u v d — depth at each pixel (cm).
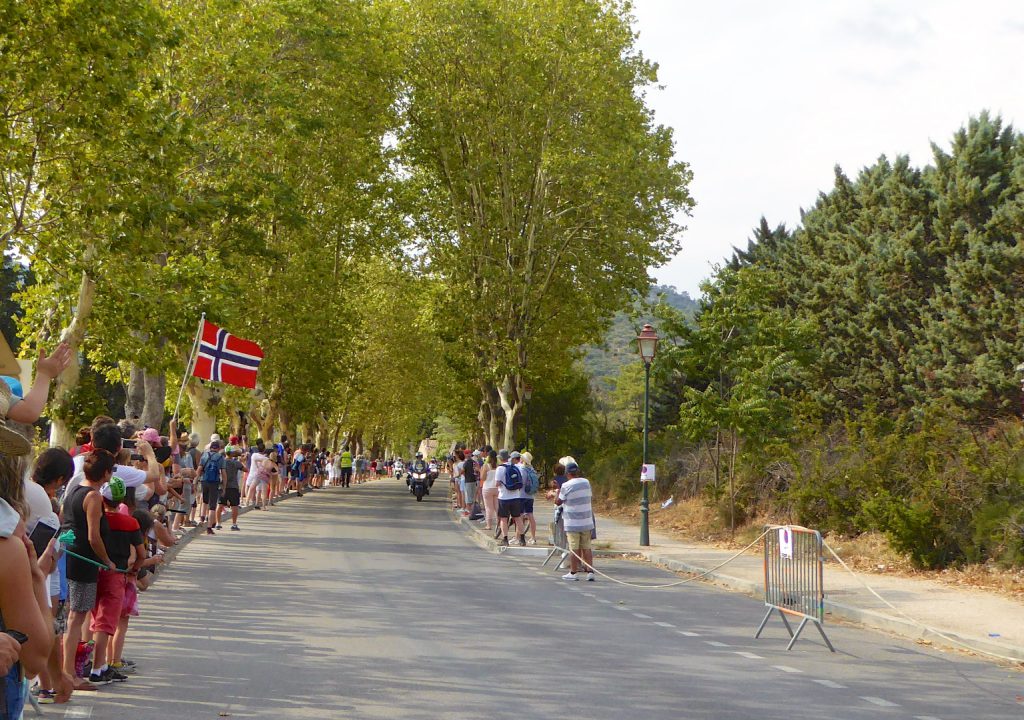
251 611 1330
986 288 3719
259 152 2908
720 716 838
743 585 1802
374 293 6419
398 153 4547
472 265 4434
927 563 1952
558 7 4225
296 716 793
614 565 2203
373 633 1193
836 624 1441
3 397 475
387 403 7900
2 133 1884
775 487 2678
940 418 2355
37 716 770
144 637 1118
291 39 3372
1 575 403
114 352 2536
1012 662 1162
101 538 858
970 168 4122
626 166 4119
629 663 1065
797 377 4206
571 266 4494
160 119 2103
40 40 1855
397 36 4222
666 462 3703
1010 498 1939
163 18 2016
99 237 2325
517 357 4362
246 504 3525
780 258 5109
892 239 4222
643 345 2630
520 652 1102
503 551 2375
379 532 2834
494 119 4334
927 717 867
